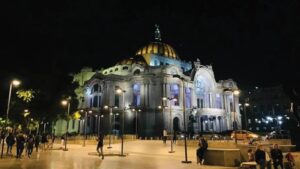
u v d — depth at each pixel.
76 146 49.50
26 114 47.62
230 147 30.97
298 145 29.83
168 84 84.75
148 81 85.69
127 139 61.12
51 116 55.75
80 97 97.69
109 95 88.19
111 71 99.00
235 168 20.48
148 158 28.30
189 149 39.25
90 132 87.75
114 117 86.19
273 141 36.19
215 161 22.41
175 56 105.00
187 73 98.75
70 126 96.81
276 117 113.69
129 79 89.81
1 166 20.36
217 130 95.00
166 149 39.47
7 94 37.00
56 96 54.31
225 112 99.81
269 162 19.19
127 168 19.81
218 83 104.69
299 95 28.12
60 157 28.31
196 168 20.36
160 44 104.38
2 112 36.94
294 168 20.11
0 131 37.50
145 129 81.88
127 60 96.81
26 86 40.94
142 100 85.06
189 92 91.12
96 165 21.47
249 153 21.25
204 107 97.31
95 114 88.06
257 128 119.81
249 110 124.81
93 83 92.75
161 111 82.12
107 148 43.72
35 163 22.58
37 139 35.12
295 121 30.59
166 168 20.20
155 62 96.81
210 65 100.94
